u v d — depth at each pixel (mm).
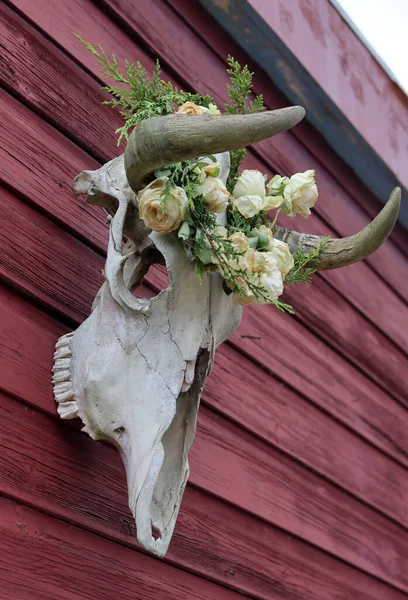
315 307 2953
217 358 2432
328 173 3191
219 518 2221
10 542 1622
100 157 2156
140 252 1716
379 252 3379
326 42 2998
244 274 1579
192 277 1639
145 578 1900
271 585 2318
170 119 1475
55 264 1900
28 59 2045
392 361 3271
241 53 2850
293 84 2938
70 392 1706
